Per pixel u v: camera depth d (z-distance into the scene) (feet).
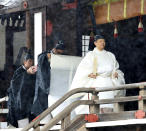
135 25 76.84
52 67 71.26
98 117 60.95
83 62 67.92
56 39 77.05
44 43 77.25
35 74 76.69
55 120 59.82
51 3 76.64
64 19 76.64
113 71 67.97
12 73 84.84
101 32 76.33
